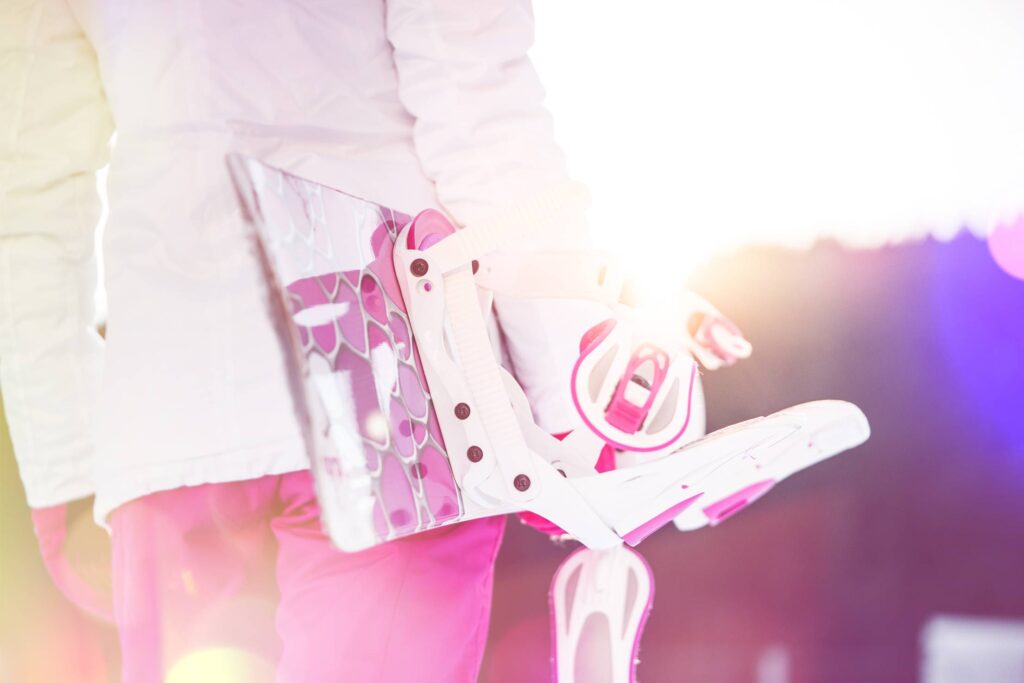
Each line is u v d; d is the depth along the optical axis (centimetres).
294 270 179
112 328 194
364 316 185
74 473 214
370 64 203
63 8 203
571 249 199
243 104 194
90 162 210
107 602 222
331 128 200
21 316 209
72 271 212
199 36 192
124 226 194
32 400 211
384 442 183
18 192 207
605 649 227
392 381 186
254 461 192
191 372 192
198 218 192
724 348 259
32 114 205
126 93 194
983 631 270
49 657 253
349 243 186
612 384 200
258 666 203
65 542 218
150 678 194
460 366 191
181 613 196
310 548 197
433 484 187
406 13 199
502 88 200
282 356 179
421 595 195
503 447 190
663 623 274
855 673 259
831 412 217
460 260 191
